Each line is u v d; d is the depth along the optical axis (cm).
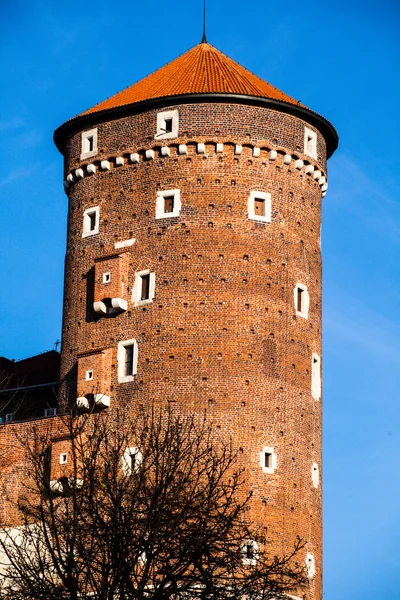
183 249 18862
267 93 19625
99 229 19538
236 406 18350
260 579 16788
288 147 19450
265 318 18788
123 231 19300
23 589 15175
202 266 18788
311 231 19662
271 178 19275
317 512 18925
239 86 19588
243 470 17100
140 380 18625
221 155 19138
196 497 15538
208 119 19175
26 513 16525
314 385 19288
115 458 15825
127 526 14988
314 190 19825
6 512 19100
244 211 19025
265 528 18050
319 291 19762
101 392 18762
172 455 16338
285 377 18788
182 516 15112
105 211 19550
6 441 19475
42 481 16912
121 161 19512
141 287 18988
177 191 19062
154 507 15112
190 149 19150
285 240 19225
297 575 16975
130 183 19412
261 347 18662
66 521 15975
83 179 19888
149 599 14612
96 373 18850
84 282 19538
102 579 15100
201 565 15100
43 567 15550
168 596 14775
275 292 18962
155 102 19312
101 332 19150
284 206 19312
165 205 19125
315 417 19150
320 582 18862
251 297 18775
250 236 18962
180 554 14938
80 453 16550
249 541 17750
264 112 19362
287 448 18550
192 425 16975
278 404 18612
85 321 19362
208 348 18538
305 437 18850
